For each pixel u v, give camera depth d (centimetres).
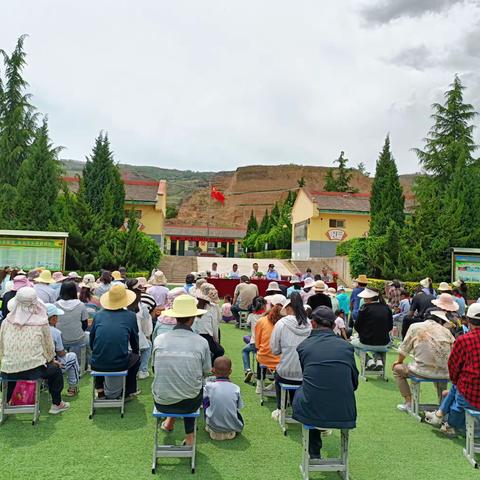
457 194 2373
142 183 3400
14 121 2891
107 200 2223
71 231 1948
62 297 689
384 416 602
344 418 405
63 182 2995
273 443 496
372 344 793
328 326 445
